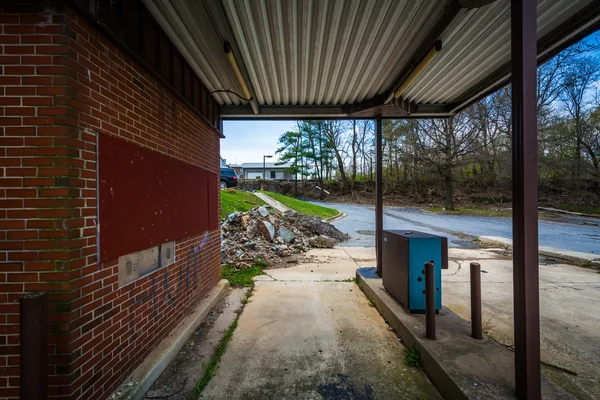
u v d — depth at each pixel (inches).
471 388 79.2
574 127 911.0
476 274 108.7
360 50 131.3
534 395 73.2
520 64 74.1
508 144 898.7
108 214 80.8
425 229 526.3
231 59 125.3
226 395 88.3
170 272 120.0
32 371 55.6
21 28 67.3
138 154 96.5
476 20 108.9
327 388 92.0
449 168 892.6
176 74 128.0
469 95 181.5
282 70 148.9
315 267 254.7
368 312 153.9
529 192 74.1
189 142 141.7
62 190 67.1
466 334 111.2
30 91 67.2
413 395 88.8
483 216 764.6
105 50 81.3
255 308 159.3
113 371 83.0
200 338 124.3
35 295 57.2
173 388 91.3
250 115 200.5
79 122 71.1
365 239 425.4
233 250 280.7
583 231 511.5
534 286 74.5
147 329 101.7
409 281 131.3
